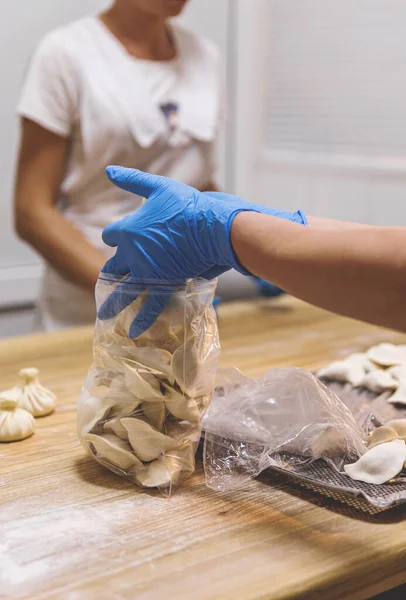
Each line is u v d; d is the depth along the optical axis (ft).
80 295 5.04
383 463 2.25
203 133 5.10
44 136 4.63
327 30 7.29
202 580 1.79
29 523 2.07
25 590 1.75
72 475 2.39
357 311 1.84
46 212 4.65
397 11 6.72
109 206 4.97
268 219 2.10
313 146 7.72
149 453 2.28
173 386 2.29
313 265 1.89
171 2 4.70
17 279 6.60
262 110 8.09
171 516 2.12
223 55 7.86
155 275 2.29
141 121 4.79
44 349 3.96
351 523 2.09
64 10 6.61
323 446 2.38
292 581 1.79
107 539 1.98
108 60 4.77
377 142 7.16
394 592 2.34
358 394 3.06
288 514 2.14
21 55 6.40
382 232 1.83
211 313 2.43
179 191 2.27
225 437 2.48
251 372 3.59
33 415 2.91
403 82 6.84
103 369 2.32
